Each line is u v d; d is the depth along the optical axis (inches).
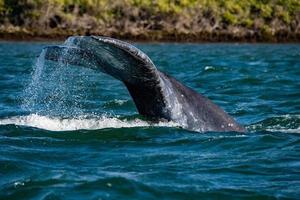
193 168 1455.5
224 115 1798.7
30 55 5383.9
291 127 1931.6
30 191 1291.8
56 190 1288.1
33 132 1743.4
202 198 1280.8
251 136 1729.8
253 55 5954.7
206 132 1737.2
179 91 1740.9
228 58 5324.8
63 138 1691.7
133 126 1764.3
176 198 1277.1
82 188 1298.0
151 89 1674.5
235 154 1585.9
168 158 1530.5
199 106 1761.8
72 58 1576.0
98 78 3398.1
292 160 1537.9
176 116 1731.1
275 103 2498.8
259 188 1337.4
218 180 1381.6
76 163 1482.5
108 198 1258.6
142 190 1299.2
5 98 2564.0
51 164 1475.1
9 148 1587.1
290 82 3245.6
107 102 2449.6
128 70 1593.3
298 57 5620.1
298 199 1280.8
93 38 1514.5
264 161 1523.1
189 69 4131.4
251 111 2303.2
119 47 1524.4
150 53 6230.3
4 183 1348.4
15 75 3563.0
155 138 1690.5
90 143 1649.9
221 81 3336.6
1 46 6835.6
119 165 1467.8
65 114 2069.4
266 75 3599.9
